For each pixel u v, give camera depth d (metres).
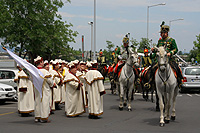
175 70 9.91
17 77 11.88
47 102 9.99
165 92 9.66
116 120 10.48
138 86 16.62
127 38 13.23
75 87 11.05
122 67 12.92
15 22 24.73
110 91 22.84
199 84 20.41
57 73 12.93
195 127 9.26
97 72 10.88
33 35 24.80
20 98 11.38
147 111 12.62
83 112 11.49
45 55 28.83
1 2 24.97
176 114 11.81
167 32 10.34
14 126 9.39
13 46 25.38
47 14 25.64
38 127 9.23
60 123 9.91
